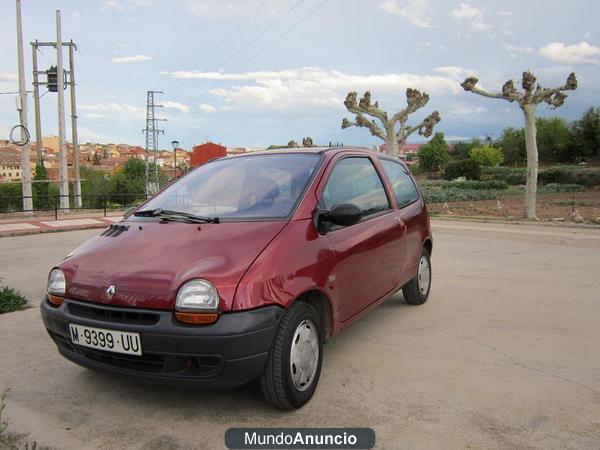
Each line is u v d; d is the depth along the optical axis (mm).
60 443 2982
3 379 3914
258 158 4531
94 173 60625
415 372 3965
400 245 5066
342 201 4188
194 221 3705
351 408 3367
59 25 26656
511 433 3039
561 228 14805
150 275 3123
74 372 4043
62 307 3367
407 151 135375
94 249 3611
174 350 2953
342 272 3838
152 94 69250
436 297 6418
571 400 3465
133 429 3139
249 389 3670
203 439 3018
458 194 35500
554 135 77750
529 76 17422
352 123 24109
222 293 2959
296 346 3285
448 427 3113
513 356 4305
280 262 3232
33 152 106062
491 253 10109
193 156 28609
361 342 4688
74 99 31641
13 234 13992
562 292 6645
